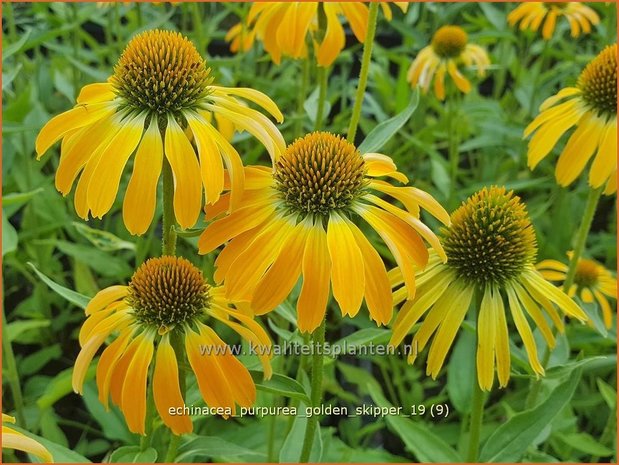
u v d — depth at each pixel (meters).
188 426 0.21
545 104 0.32
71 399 0.45
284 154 0.22
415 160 0.59
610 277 0.40
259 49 0.57
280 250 0.20
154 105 0.21
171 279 0.22
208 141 0.21
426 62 0.50
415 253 0.21
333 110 0.64
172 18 0.65
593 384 0.44
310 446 0.23
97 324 0.23
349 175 0.21
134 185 0.20
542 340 0.31
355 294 0.19
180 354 0.22
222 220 0.21
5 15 0.53
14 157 0.50
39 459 0.24
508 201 0.25
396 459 0.33
